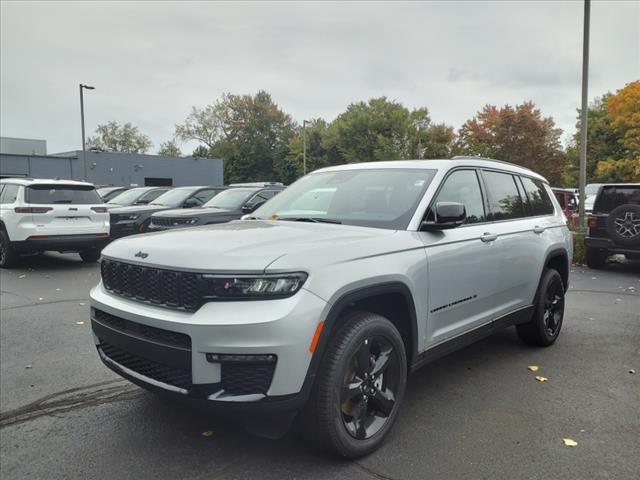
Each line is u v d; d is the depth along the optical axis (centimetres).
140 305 308
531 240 495
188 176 5503
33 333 602
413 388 429
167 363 284
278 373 269
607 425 361
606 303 765
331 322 287
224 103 9106
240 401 269
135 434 351
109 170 4916
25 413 388
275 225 374
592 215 1088
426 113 6191
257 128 8981
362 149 6181
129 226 1350
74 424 368
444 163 419
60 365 493
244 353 266
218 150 8888
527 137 4359
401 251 341
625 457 318
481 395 414
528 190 536
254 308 270
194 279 280
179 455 323
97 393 425
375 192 406
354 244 319
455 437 343
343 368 296
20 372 474
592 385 436
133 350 304
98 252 1239
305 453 323
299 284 279
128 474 303
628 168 3178
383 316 351
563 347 546
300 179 501
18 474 305
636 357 511
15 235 1065
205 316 271
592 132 4372
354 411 311
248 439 341
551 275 533
